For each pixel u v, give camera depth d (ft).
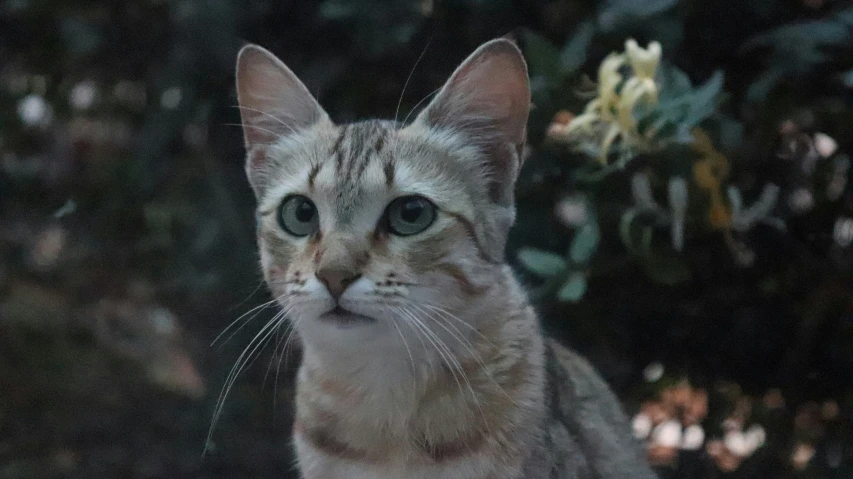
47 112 3.72
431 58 3.06
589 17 2.90
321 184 2.62
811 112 2.92
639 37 2.88
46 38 3.50
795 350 3.07
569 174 2.93
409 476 2.62
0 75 3.60
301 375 2.71
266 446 3.44
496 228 2.67
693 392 3.20
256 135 2.74
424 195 2.60
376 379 2.63
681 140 2.71
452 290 2.61
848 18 2.74
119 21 3.43
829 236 3.02
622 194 2.87
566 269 2.85
